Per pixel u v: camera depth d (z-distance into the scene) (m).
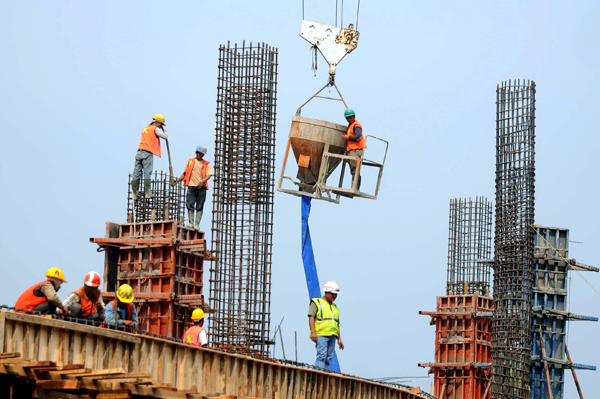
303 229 60.66
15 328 36.12
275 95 64.75
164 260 61.41
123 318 44.25
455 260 87.88
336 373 52.56
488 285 87.00
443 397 80.62
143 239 61.66
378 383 56.34
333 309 52.28
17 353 34.12
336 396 53.00
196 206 63.16
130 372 38.97
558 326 70.75
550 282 71.31
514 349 67.94
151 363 41.47
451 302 82.12
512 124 70.88
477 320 81.19
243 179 63.41
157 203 72.88
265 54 64.44
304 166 60.03
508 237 69.88
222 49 64.62
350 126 59.28
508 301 69.00
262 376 48.00
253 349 59.62
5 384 35.22
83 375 35.72
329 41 60.44
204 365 44.84
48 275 41.59
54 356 37.50
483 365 78.94
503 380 67.75
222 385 45.41
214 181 63.69
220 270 62.31
